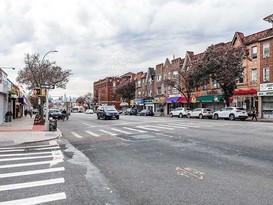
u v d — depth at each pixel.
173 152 10.32
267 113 36.41
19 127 23.55
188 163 8.34
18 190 5.80
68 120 39.25
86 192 5.67
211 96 46.34
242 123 25.89
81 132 19.95
